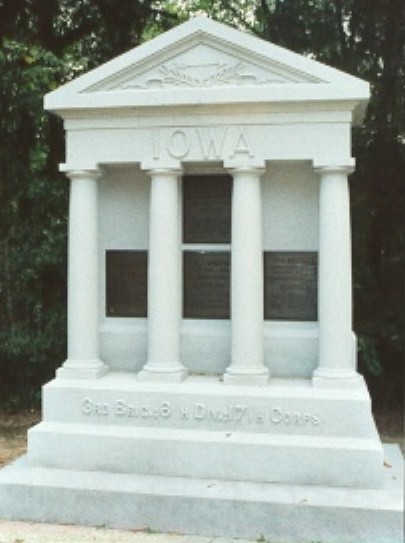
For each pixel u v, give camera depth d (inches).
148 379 247.9
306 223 251.9
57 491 227.5
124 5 386.0
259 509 217.0
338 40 371.9
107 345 262.8
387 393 372.2
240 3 475.2
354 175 364.8
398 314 362.3
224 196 257.4
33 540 214.4
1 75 347.9
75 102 247.8
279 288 253.6
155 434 237.8
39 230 376.2
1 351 368.5
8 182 364.8
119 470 237.8
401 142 372.2
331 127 238.5
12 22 372.8
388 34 355.6
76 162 251.9
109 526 224.5
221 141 243.6
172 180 249.0
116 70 247.3
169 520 221.6
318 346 249.3
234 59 243.4
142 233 262.1
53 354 375.2
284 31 375.9
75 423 246.5
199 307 259.0
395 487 226.7
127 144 249.4
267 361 253.1
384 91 361.7
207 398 239.3
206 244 258.4
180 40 244.5
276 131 241.1
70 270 254.8
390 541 211.2
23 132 364.2
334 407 233.3
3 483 230.7
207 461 232.8
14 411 379.9
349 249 242.1
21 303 383.6
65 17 399.9
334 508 213.5
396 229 366.3
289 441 230.8
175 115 246.2
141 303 262.5
